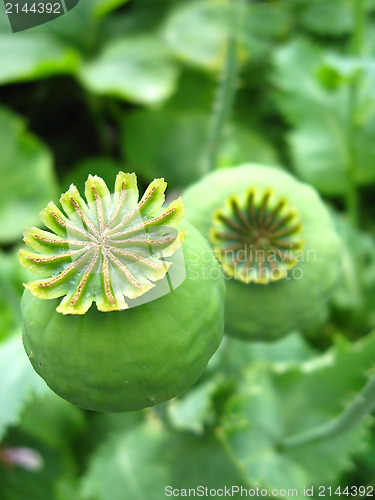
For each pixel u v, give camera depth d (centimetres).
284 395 32
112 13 51
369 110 42
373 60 34
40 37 47
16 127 47
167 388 15
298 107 43
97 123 52
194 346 15
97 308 14
